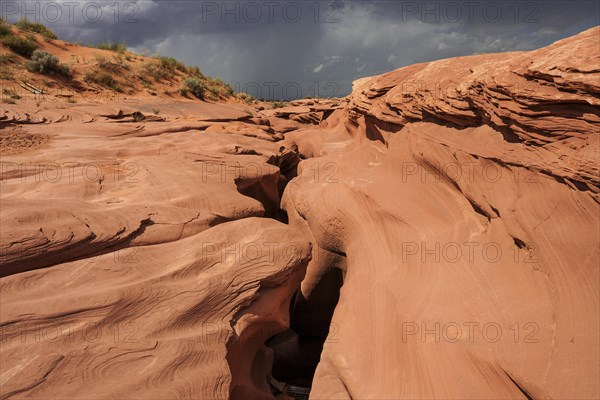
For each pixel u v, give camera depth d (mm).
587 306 4926
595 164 5387
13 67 25203
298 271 8062
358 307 7508
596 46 5996
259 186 13492
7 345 4910
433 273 6992
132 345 5387
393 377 5738
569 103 5992
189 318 6102
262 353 9234
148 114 21328
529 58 7031
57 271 6152
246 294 6820
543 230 5832
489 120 7953
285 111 36125
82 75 28078
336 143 19875
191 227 8289
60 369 4820
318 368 6461
